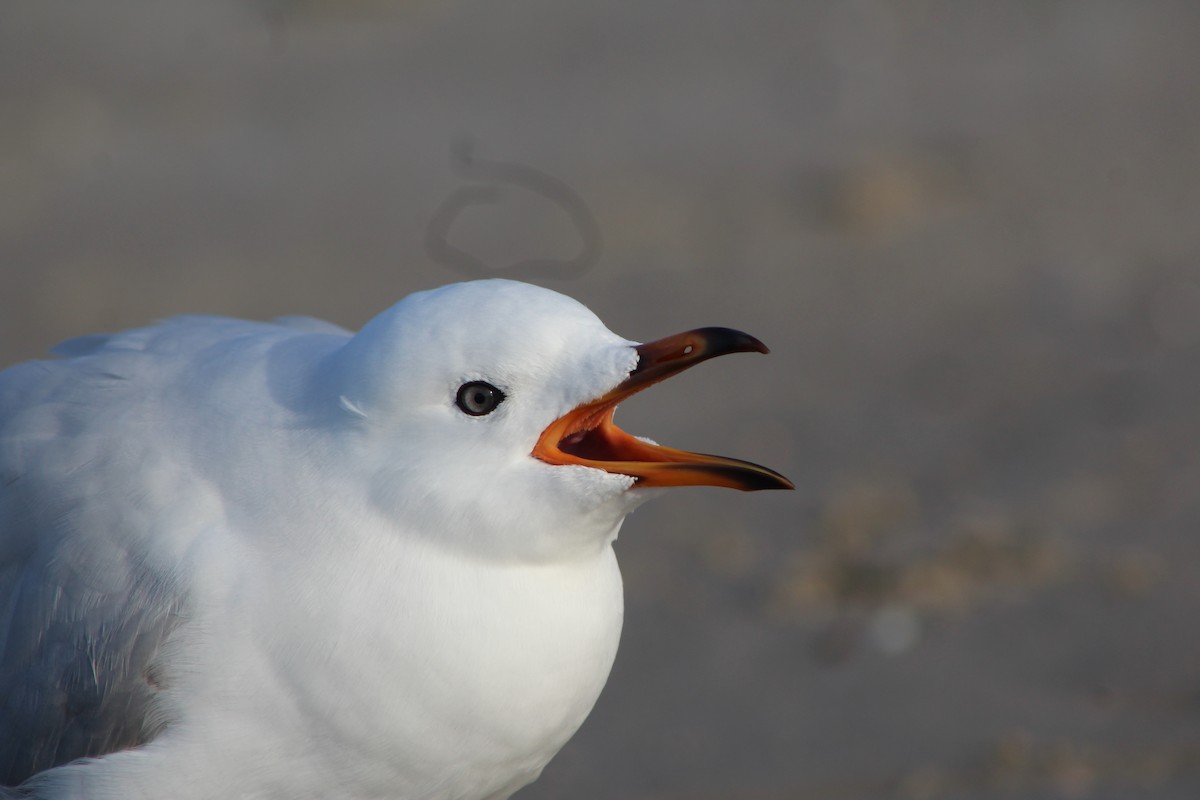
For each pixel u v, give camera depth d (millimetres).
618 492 6266
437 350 6234
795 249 18641
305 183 21891
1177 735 8914
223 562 6438
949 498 12297
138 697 6516
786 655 10453
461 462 6285
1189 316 15664
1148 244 17859
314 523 6395
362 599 6309
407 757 6445
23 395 7293
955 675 9891
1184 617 10164
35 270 19703
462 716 6395
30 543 6902
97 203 21812
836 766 9062
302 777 6488
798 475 13148
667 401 15062
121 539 6625
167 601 6457
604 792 9078
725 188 20578
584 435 6508
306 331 7602
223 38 28766
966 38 26438
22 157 23812
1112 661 9781
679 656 10586
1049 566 11031
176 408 6863
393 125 23828
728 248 18703
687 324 16703
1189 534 11234
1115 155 20688
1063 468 12578
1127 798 8336
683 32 27734
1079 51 25562
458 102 24797
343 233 19906
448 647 6305
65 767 6570
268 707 6371
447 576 6340
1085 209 19156
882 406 14383
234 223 20719
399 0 29969
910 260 18047
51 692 6703
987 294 16906
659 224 19547
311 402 6562
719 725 9672
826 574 11367
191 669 6395
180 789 6504
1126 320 15789
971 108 23203
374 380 6309
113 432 6871
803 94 24141
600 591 6695
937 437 13562
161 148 23891
